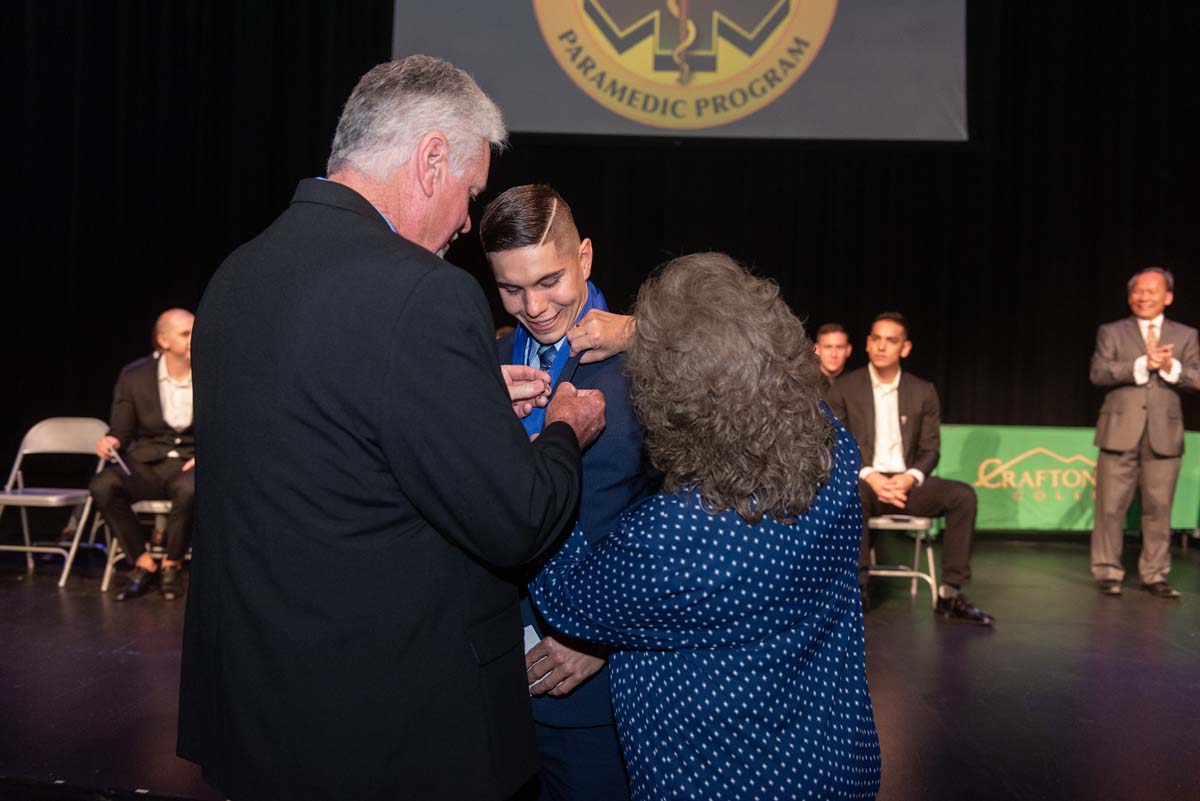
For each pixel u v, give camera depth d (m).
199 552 1.14
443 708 1.05
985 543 6.10
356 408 1.00
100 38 7.05
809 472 0.99
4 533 5.75
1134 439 4.60
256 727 1.04
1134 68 6.85
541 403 1.34
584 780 1.41
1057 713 2.90
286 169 6.97
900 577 5.12
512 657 1.14
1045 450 5.78
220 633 1.08
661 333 1.01
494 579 1.13
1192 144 6.84
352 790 1.02
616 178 7.09
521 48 6.03
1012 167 7.07
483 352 1.02
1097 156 6.96
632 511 1.07
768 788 0.97
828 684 1.04
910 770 2.44
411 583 1.04
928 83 5.92
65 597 4.21
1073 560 5.55
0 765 2.33
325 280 1.03
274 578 1.03
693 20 6.00
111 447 4.34
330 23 6.84
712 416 0.97
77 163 7.05
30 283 7.08
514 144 6.07
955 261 7.19
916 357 7.21
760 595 0.98
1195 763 2.51
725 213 7.14
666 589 0.98
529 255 1.40
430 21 6.03
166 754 2.43
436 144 1.13
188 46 7.02
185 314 4.47
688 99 6.03
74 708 2.76
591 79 6.04
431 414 0.98
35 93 7.02
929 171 7.15
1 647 3.37
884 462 4.49
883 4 5.93
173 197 7.10
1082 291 7.04
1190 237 6.88
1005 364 7.18
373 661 1.03
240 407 1.06
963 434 5.82
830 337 4.68
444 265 1.04
